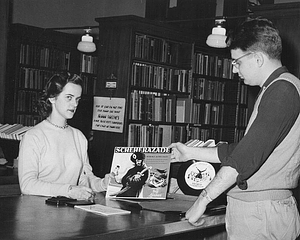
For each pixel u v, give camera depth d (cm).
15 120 766
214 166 292
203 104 784
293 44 511
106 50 677
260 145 196
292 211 214
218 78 817
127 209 244
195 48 778
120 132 648
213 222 237
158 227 209
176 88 737
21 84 776
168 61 729
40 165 291
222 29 597
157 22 673
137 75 671
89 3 987
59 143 300
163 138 704
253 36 210
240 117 859
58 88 296
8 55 761
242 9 801
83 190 260
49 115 305
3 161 468
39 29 794
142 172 276
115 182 275
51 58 820
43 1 895
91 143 682
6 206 236
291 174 212
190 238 284
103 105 673
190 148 267
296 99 202
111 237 189
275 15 522
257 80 217
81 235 181
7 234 178
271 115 197
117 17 656
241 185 206
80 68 870
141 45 676
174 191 304
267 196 209
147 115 688
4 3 745
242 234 214
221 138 825
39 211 227
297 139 206
